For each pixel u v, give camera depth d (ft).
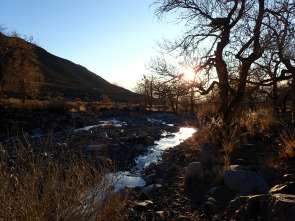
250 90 30.14
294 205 6.89
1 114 48.44
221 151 22.29
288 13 21.56
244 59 24.95
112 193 9.75
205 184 15.49
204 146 21.29
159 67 27.14
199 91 28.50
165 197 13.98
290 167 16.29
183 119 76.69
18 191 8.05
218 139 25.72
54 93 191.31
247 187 13.20
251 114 34.01
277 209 7.16
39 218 7.50
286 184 9.06
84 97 201.87
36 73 87.35
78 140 34.42
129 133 45.32
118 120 70.54
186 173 16.52
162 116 85.76
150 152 30.86
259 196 8.36
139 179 20.07
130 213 11.51
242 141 25.40
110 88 291.38
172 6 30.45
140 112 93.09
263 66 23.79
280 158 18.44
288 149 18.31
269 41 21.11
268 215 7.55
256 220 7.90
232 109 29.53
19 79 82.48
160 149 32.68
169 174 19.69
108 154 26.68
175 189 15.40
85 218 8.50
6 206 7.43
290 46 20.72
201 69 27.73
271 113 39.47
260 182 13.35
